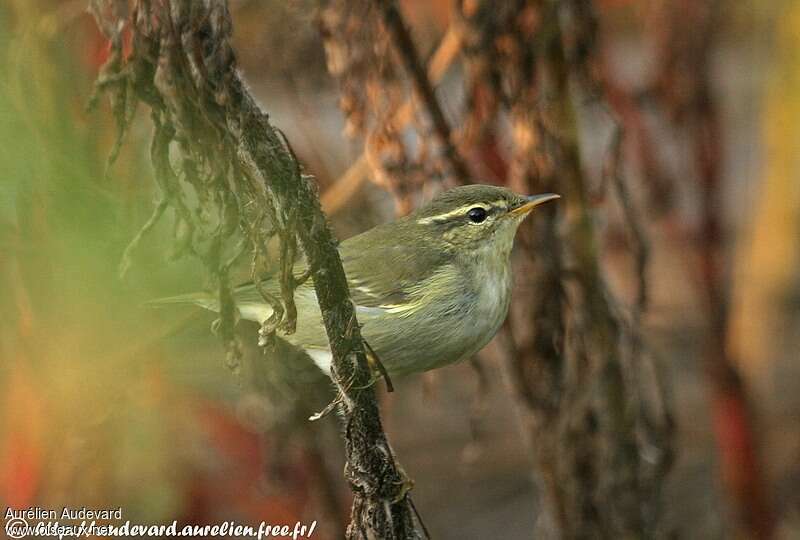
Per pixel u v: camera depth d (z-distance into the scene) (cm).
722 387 1294
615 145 1066
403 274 1044
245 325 1146
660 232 1434
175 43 640
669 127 1318
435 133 1084
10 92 809
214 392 1141
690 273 1312
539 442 1132
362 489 750
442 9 1245
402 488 757
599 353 1091
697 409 1436
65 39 961
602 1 1406
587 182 1107
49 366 923
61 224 737
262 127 657
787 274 1383
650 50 1370
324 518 1227
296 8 1080
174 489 1141
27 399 991
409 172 1086
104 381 946
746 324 1402
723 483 1327
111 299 806
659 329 1454
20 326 902
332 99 1272
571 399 1106
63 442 1028
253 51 1219
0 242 810
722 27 1360
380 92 1059
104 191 758
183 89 646
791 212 1363
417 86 1069
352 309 717
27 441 1023
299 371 1184
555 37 1027
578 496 1118
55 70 925
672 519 1304
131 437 1071
